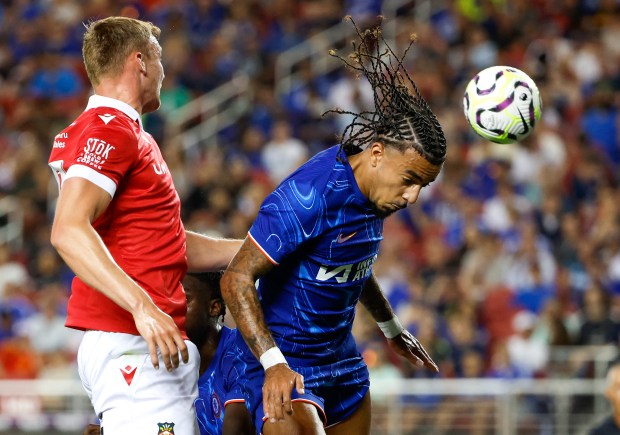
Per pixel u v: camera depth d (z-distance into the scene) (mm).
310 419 15555
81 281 15008
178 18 61750
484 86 16703
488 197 48031
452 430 32938
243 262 15117
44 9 63062
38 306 42250
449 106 55062
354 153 15500
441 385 33219
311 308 15852
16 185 50938
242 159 52156
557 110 55750
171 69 58688
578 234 46000
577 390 33031
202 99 57938
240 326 14844
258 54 61344
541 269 43125
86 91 58719
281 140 52625
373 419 33094
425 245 45531
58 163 14578
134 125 14695
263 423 15766
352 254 15602
